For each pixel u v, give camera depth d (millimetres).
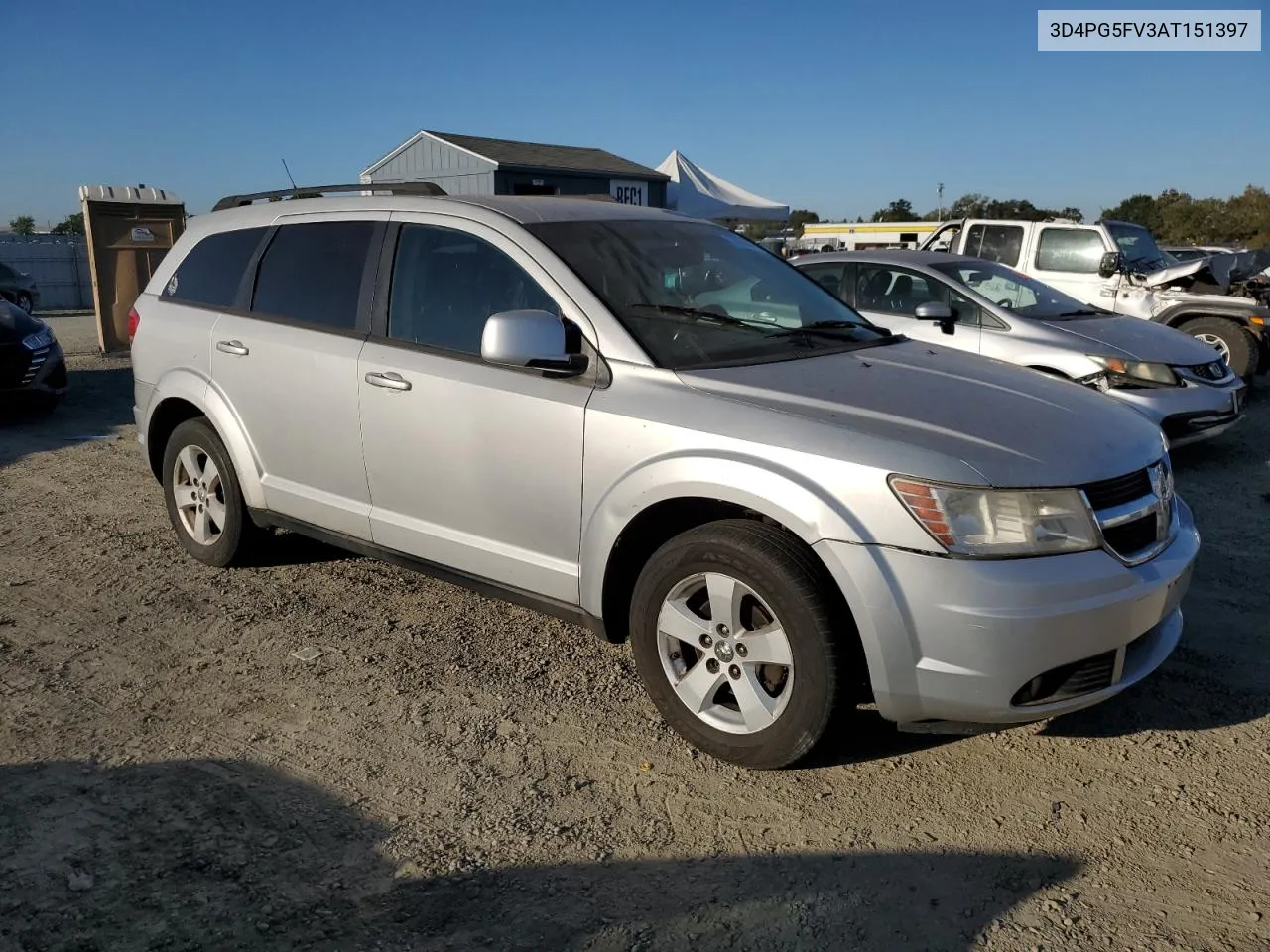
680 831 3031
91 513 6324
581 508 3613
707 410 3359
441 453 4016
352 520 4445
